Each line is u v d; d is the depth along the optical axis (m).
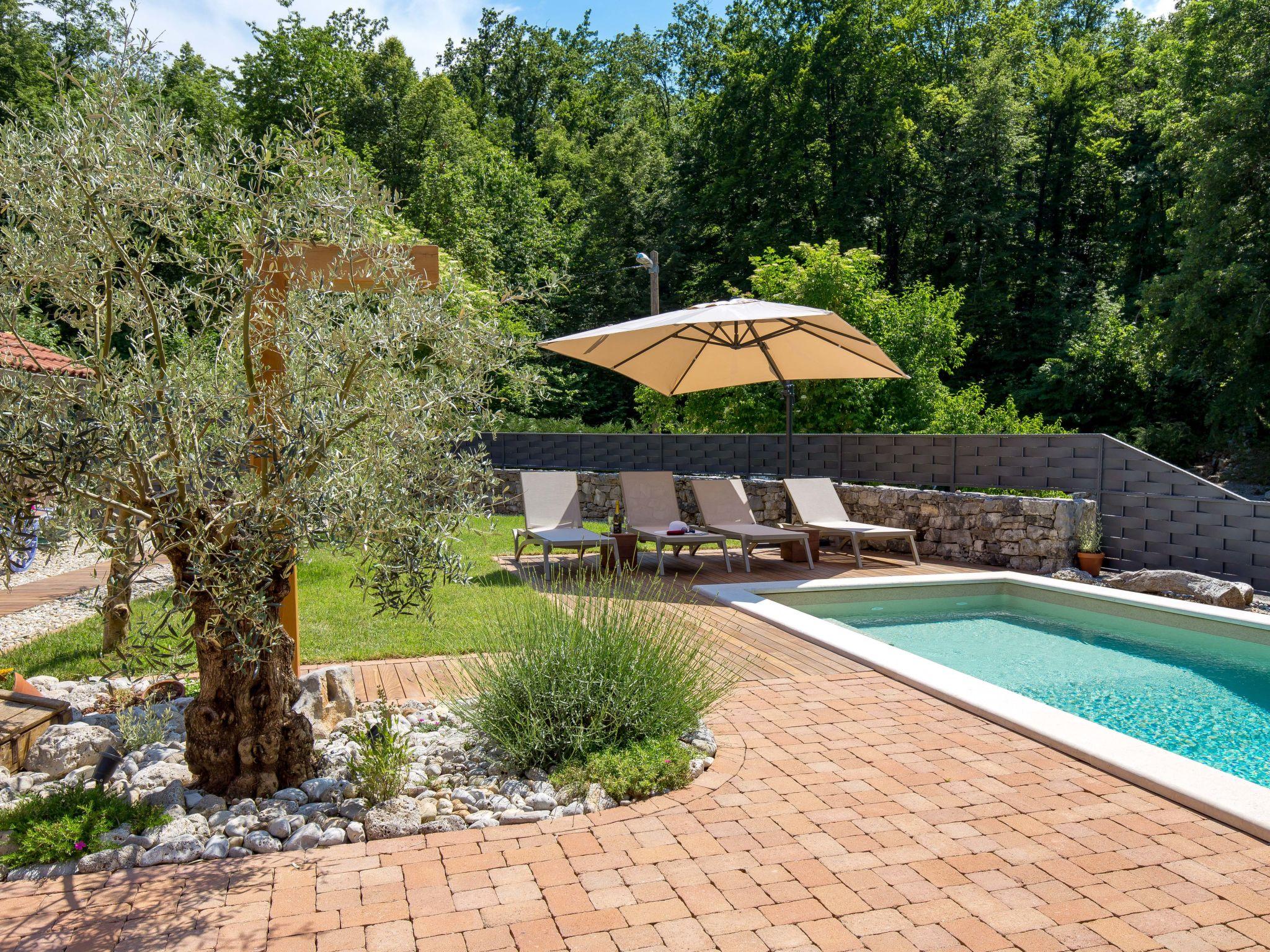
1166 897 2.80
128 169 3.04
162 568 8.76
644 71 52.31
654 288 20.00
